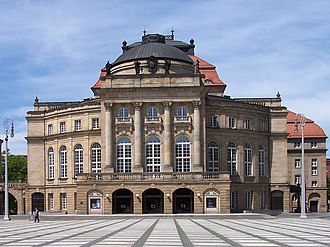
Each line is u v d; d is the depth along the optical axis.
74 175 99.81
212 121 97.25
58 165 102.56
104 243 34.25
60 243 34.47
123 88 91.25
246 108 100.44
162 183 85.12
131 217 78.88
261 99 108.06
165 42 115.19
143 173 86.12
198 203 84.69
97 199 86.31
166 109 91.06
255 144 101.12
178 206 87.56
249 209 98.69
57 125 103.88
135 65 94.38
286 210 103.38
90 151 98.12
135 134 90.81
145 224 60.28
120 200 87.75
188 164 91.00
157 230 48.16
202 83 92.81
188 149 91.38
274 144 104.62
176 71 99.56
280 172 104.06
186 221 68.19
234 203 96.19
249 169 100.19
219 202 84.62
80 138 99.50
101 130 92.12
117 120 91.75
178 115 91.88
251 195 99.19
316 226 54.78
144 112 91.94
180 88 91.00
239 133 98.69
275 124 104.94
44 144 105.81
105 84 92.31
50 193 103.81
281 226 54.88
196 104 91.00
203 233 43.47
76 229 51.19
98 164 97.50
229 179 85.00
